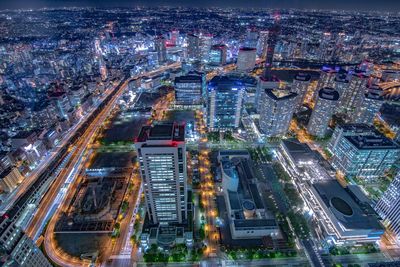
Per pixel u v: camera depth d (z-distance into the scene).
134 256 178.88
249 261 175.50
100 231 196.25
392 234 195.75
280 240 189.25
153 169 164.25
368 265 159.75
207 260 176.12
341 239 183.62
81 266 171.25
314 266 171.88
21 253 132.62
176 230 188.38
